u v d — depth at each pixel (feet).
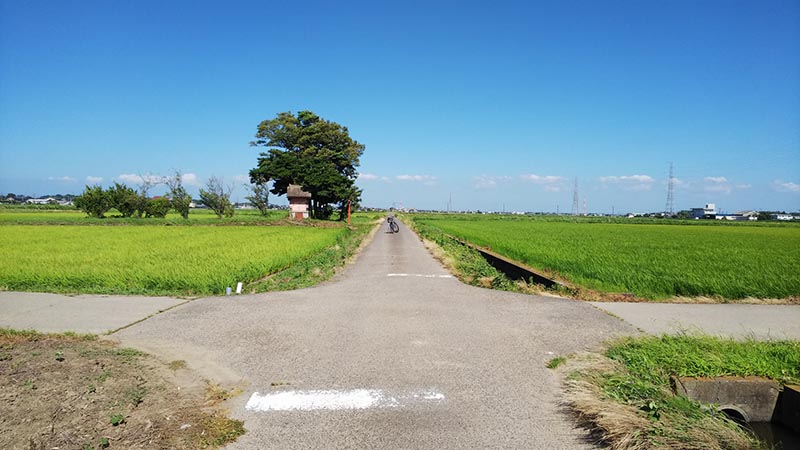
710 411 13.99
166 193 169.27
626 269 46.14
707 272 43.96
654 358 17.66
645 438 12.09
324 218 209.97
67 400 13.96
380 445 12.27
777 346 19.31
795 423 15.15
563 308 29.89
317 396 15.51
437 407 14.75
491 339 22.48
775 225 231.30
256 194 191.83
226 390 15.94
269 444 12.30
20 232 98.89
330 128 211.00
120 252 58.13
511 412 14.43
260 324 25.07
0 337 21.04
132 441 12.14
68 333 22.16
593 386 15.26
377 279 42.11
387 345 21.35
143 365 17.56
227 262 47.39
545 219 306.55
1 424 12.40
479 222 227.20
